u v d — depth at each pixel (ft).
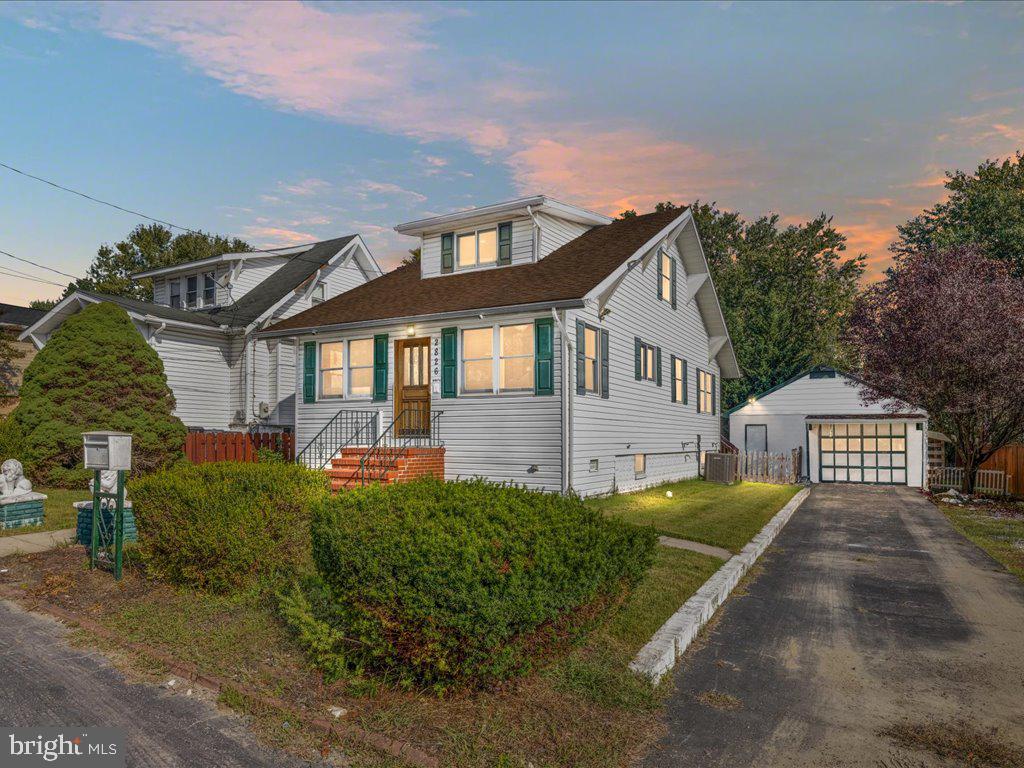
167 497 24.02
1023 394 65.92
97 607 23.15
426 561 15.31
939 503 66.49
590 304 50.49
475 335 53.47
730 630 23.91
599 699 16.51
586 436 51.98
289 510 24.11
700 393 88.12
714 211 153.38
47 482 53.01
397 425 56.54
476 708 15.71
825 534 45.93
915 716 16.90
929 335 69.00
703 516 47.21
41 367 56.08
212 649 19.16
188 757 13.94
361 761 13.76
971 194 129.29
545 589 15.85
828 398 92.17
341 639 17.87
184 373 73.77
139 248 157.58
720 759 14.52
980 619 25.59
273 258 91.40
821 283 138.72
